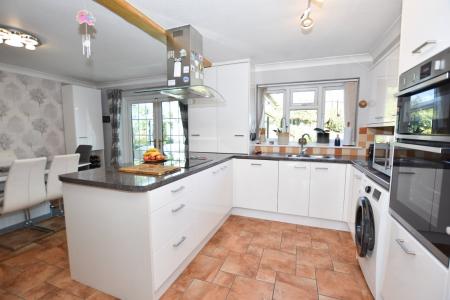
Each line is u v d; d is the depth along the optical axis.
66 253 2.14
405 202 1.13
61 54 2.97
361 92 2.99
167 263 1.59
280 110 3.50
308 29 2.18
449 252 0.80
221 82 3.21
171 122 4.51
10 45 2.46
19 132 3.74
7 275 1.82
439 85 0.89
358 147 3.03
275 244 2.32
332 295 1.61
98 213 1.54
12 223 2.72
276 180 2.82
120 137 4.79
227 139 3.25
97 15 1.95
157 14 1.91
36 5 1.78
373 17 1.95
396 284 1.20
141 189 1.34
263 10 1.85
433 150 0.87
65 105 4.35
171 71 1.97
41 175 2.49
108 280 1.59
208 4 1.76
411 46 1.15
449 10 0.83
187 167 2.01
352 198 2.35
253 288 1.68
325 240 2.40
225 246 2.28
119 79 4.51
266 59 3.12
